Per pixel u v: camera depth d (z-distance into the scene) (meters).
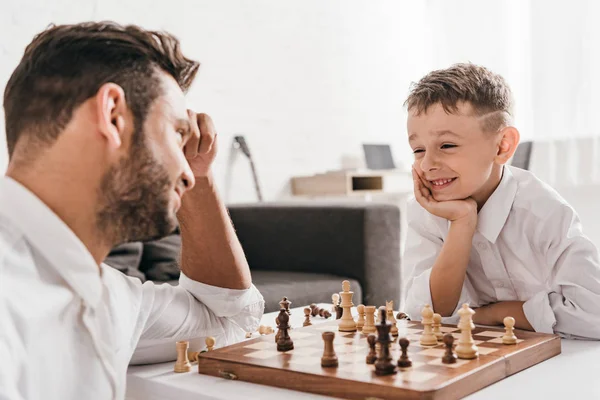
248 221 2.86
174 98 0.81
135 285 0.99
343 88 4.13
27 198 0.74
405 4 4.57
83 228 0.78
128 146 0.76
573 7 3.77
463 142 1.19
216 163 3.41
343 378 0.78
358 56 4.24
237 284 1.12
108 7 2.95
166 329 1.04
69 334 0.78
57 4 2.77
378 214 2.62
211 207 1.06
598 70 3.70
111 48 0.76
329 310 1.52
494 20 4.21
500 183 1.28
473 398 0.77
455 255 1.24
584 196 3.79
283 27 3.77
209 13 3.38
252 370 0.88
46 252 0.75
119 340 0.89
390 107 4.47
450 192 1.24
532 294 1.31
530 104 4.00
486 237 1.28
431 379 0.77
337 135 4.09
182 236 1.11
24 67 0.77
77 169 0.75
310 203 2.76
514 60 4.12
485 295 1.39
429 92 1.20
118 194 0.77
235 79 3.50
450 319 1.26
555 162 3.84
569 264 1.19
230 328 1.15
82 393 0.79
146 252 2.40
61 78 0.74
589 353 1.02
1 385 0.65
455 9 4.44
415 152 1.27
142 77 0.78
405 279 1.45
